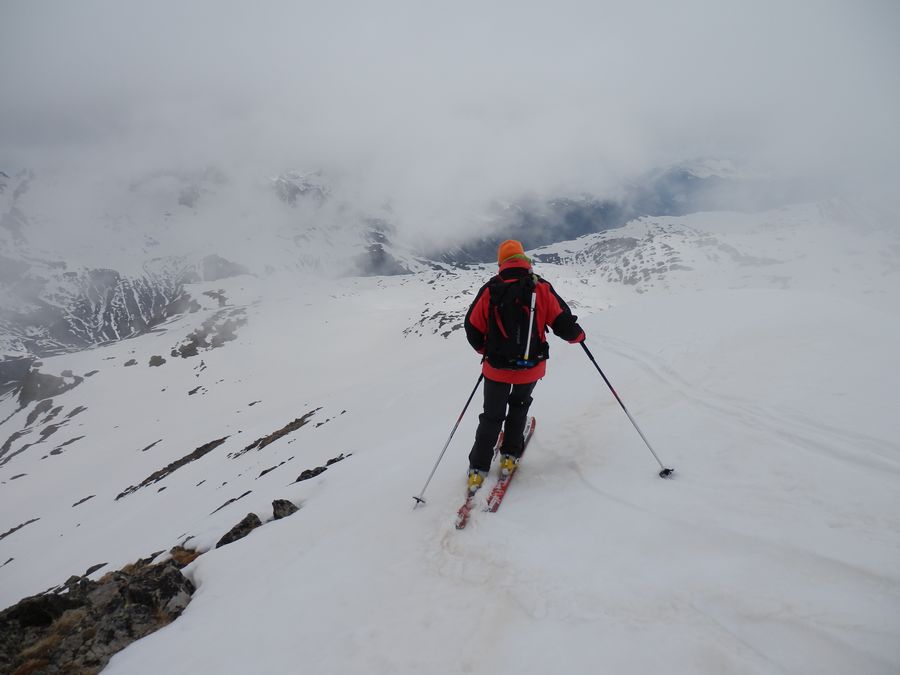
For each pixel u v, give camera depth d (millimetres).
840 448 4254
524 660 2906
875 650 2264
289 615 4250
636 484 4652
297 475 20078
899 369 5484
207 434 105438
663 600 3061
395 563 4551
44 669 5281
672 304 14117
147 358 171375
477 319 4977
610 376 8523
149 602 5910
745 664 2441
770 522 3531
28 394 157875
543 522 4438
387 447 11836
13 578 36938
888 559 2844
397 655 3287
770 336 7980
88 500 76625
